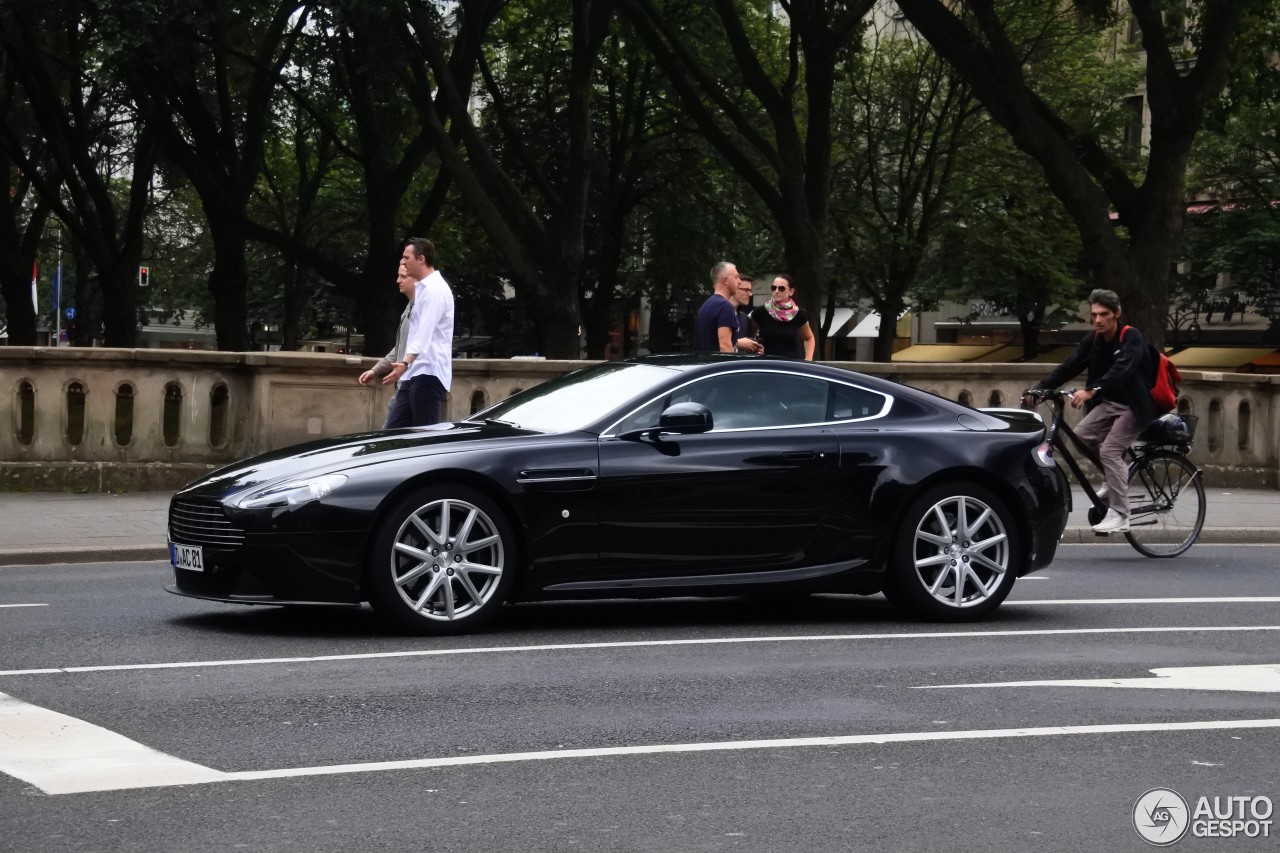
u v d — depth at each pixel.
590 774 5.25
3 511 13.79
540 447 8.20
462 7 30.52
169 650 7.54
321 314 56.97
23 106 36.28
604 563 8.27
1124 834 4.65
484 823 4.64
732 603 9.65
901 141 42.84
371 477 7.89
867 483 8.74
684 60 26.94
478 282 56.16
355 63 27.16
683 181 41.38
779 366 8.86
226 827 4.55
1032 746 5.78
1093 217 22.83
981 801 4.99
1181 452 12.84
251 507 7.80
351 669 7.10
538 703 6.43
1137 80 42.88
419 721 6.04
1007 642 8.25
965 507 8.98
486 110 40.84
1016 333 59.91
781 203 26.53
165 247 53.81
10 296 35.78
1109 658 7.77
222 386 15.98
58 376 15.52
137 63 27.88
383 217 32.75
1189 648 8.12
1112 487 12.48
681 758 5.50
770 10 40.31
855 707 6.45
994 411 9.57
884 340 43.69
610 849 4.40
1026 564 9.13
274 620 8.52
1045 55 38.56
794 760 5.50
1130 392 12.39
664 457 8.38
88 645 7.67
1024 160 41.75
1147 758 5.62
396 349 12.16
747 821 4.70
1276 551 13.51
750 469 8.50
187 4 24.84
